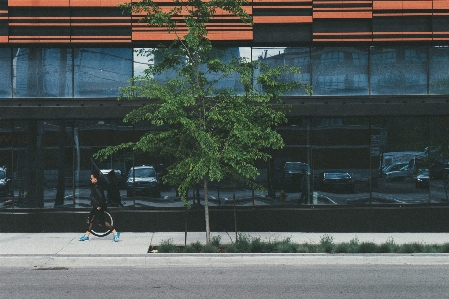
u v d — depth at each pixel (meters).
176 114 13.91
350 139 17.89
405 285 10.62
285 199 17.88
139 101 17.59
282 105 15.78
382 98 17.86
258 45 18.23
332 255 13.46
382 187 17.88
